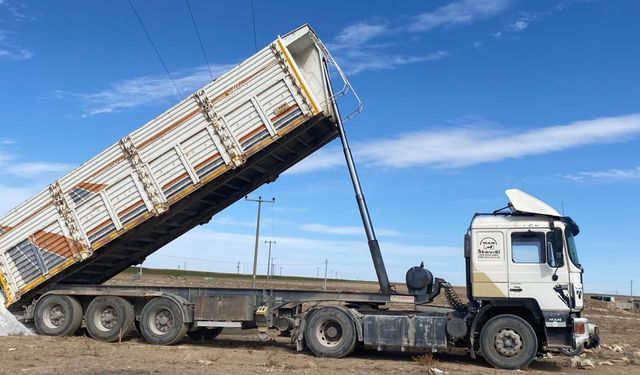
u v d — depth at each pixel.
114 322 14.64
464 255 12.40
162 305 14.15
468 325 12.19
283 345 15.16
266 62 13.19
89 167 14.52
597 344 12.08
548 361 13.16
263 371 10.53
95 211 14.50
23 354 11.86
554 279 11.64
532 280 11.73
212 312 14.07
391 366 11.57
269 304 13.81
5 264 15.28
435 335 12.15
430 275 12.85
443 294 13.57
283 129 13.06
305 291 13.66
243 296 14.02
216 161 13.50
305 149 15.20
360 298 13.11
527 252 11.89
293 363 11.61
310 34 13.27
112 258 16.41
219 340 16.09
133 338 15.27
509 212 12.58
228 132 13.38
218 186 14.12
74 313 15.05
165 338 13.95
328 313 12.68
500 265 11.95
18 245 15.18
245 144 13.30
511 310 12.08
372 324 12.48
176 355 12.38
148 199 14.03
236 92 13.34
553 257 11.76
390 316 12.46
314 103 12.85
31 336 14.92
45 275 15.02
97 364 10.79
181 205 14.30
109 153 14.34
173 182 13.81
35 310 15.25
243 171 14.00
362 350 13.94
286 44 13.22
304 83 12.88
